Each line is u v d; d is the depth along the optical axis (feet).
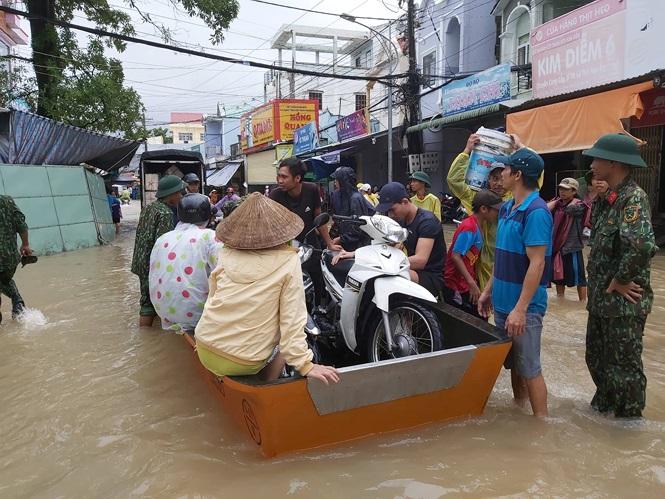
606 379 11.45
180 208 13.75
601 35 33.45
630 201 10.64
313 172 70.64
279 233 9.41
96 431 11.80
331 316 14.56
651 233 10.40
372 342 12.96
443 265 14.82
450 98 47.83
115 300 25.05
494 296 12.07
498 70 41.55
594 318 11.66
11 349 17.65
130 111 62.85
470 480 9.38
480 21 61.62
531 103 37.42
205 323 9.82
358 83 102.17
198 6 55.88
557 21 36.73
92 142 48.78
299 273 9.61
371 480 9.42
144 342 18.11
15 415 12.69
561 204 22.08
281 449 10.11
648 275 10.92
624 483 9.20
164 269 13.15
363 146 69.46
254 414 9.88
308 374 9.34
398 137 61.93
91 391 14.05
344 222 14.73
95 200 52.08
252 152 107.24
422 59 69.77
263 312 9.46
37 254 43.21
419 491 9.10
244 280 9.46
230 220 9.73
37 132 45.14
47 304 24.34
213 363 9.78
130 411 12.78
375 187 69.72
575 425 11.28
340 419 10.23
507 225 11.56
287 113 94.63
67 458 10.65
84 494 9.35
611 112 30.58
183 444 11.05
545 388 11.62
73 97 57.72
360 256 12.76
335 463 9.95
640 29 30.94
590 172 11.82
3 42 79.92
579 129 32.76
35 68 57.36
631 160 10.69
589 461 9.89
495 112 42.50
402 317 12.86
